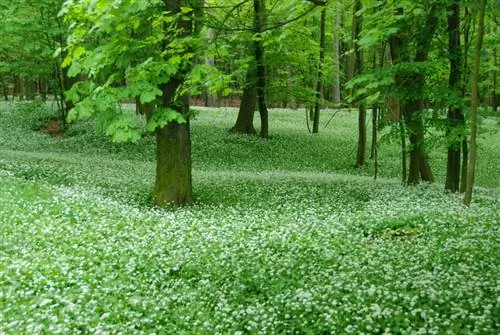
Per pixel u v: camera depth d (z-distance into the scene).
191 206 16.08
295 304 8.36
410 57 17.67
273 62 26.22
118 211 14.55
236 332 7.36
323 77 32.09
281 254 11.31
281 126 40.06
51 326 7.23
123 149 30.03
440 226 12.83
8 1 24.94
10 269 9.41
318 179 21.53
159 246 11.57
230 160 28.38
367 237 12.70
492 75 35.16
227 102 64.19
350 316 7.96
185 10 9.91
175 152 15.85
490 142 38.44
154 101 14.48
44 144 31.16
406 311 8.08
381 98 18.09
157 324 8.00
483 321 7.21
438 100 15.88
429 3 13.64
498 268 9.43
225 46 11.09
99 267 10.13
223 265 10.57
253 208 15.92
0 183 16.53
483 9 11.73
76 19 11.30
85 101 12.90
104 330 7.48
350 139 36.72
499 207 15.34
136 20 10.76
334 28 32.91
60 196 15.62
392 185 20.23
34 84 56.50
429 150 17.42
